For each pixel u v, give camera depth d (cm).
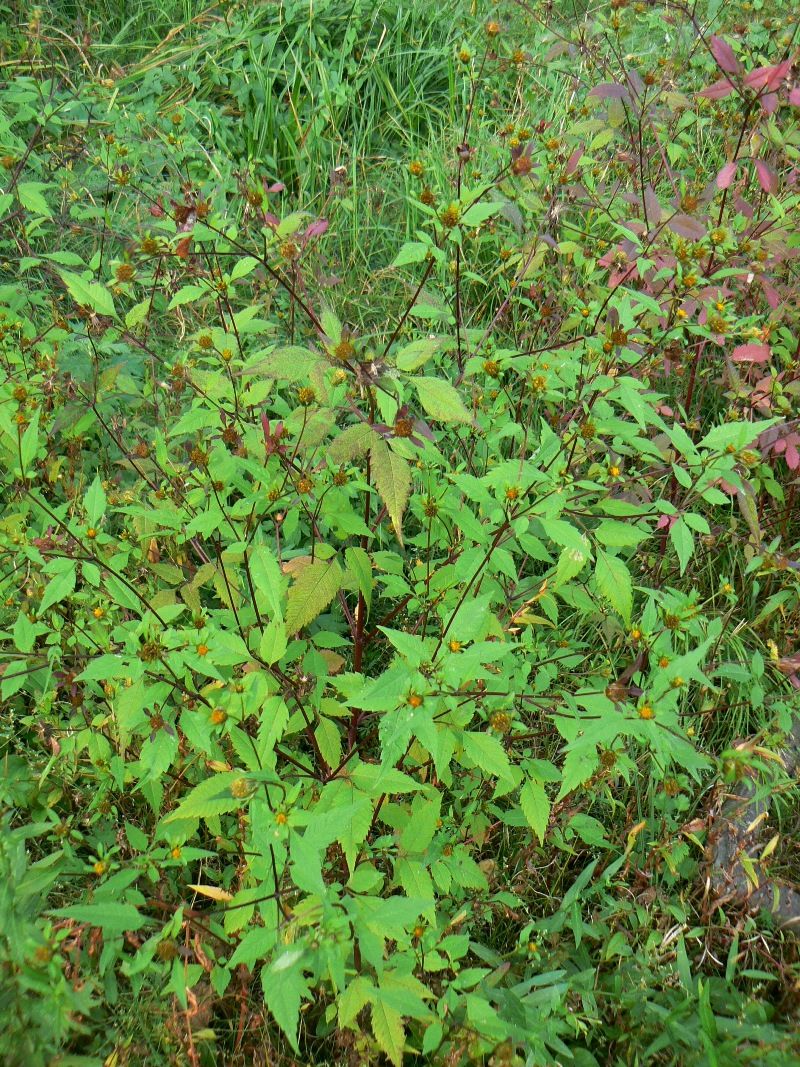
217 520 208
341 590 237
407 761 217
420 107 483
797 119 291
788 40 299
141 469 248
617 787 253
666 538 288
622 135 290
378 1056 190
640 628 188
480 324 362
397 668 151
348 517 207
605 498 213
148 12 531
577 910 209
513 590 248
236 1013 201
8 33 445
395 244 415
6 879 157
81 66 452
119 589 204
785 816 247
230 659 166
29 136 402
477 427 239
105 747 213
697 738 251
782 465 327
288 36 492
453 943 181
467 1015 179
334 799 182
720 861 235
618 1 305
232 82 464
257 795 157
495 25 325
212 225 243
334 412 194
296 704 213
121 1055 174
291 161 465
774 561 241
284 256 224
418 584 222
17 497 272
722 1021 192
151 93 454
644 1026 196
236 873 210
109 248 363
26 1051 144
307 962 135
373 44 486
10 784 218
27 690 248
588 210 308
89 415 265
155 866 195
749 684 265
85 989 158
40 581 236
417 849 185
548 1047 194
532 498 199
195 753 214
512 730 212
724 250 261
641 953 210
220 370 232
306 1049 199
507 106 431
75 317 311
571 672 246
